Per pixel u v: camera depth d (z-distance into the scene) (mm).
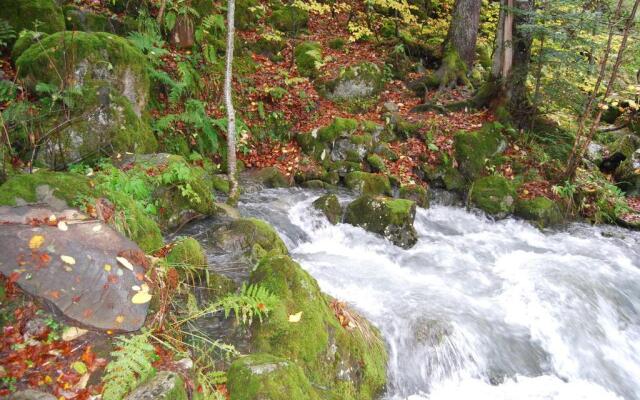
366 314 4914
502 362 4781
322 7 12555
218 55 9977
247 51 10891
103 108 6215
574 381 4816
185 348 3518
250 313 3760
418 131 10023
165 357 3260
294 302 4062
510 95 10539
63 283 3332
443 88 11688
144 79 7039
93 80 6254
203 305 4199
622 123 12320
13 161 5297
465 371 4594
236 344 3799
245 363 3266
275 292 4090
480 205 8977
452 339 4695
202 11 10234
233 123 7039
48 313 3229
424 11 15367
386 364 4406
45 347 3023
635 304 6270
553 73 10328
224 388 3148
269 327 3834
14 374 2801
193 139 8195
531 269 6711
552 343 5188
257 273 4324
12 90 5793
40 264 3355
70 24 7668
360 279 5742
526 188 9383
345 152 9336
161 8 8789
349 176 8859
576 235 8648
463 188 9336
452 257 6914
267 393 3061
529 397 4445
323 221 7219
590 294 6125
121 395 2736
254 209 7230
